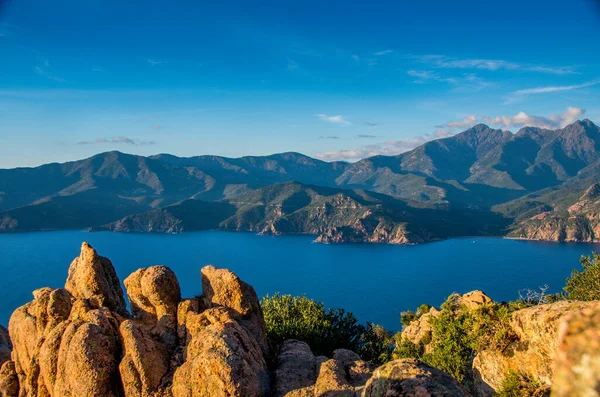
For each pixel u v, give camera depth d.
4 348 43.69
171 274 29.33
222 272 29.39
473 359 26.11
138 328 24.14
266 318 44.00
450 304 36.41
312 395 20.84
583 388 4.28
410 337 42.16
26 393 29.28
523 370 21.89
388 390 13.12
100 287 29.97
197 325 25.52
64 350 24.12
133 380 22.14
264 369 22.77
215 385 19.73
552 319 21.17
